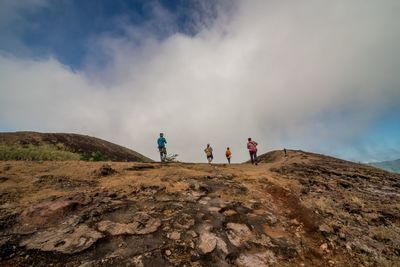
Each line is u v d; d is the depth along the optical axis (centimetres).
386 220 744
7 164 910
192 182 917
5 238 466
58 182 789
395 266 511
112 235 511
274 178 1099
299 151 2823
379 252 566
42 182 769
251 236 579
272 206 783
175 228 564
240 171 1270
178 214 635
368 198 965
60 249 452
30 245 456
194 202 732
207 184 925
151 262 443
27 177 791
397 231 674
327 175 1346
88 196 682
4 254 425
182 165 1360
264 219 675
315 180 1180
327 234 623
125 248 474
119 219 580
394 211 805
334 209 785
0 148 1294
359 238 623
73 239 484
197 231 563
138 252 466
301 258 529
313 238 618
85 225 539
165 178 937
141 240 504
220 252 501
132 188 788
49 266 411
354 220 726
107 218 579
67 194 678
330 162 1864
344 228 661
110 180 866
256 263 486
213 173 1134
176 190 810
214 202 750
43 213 564
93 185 799
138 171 1053
